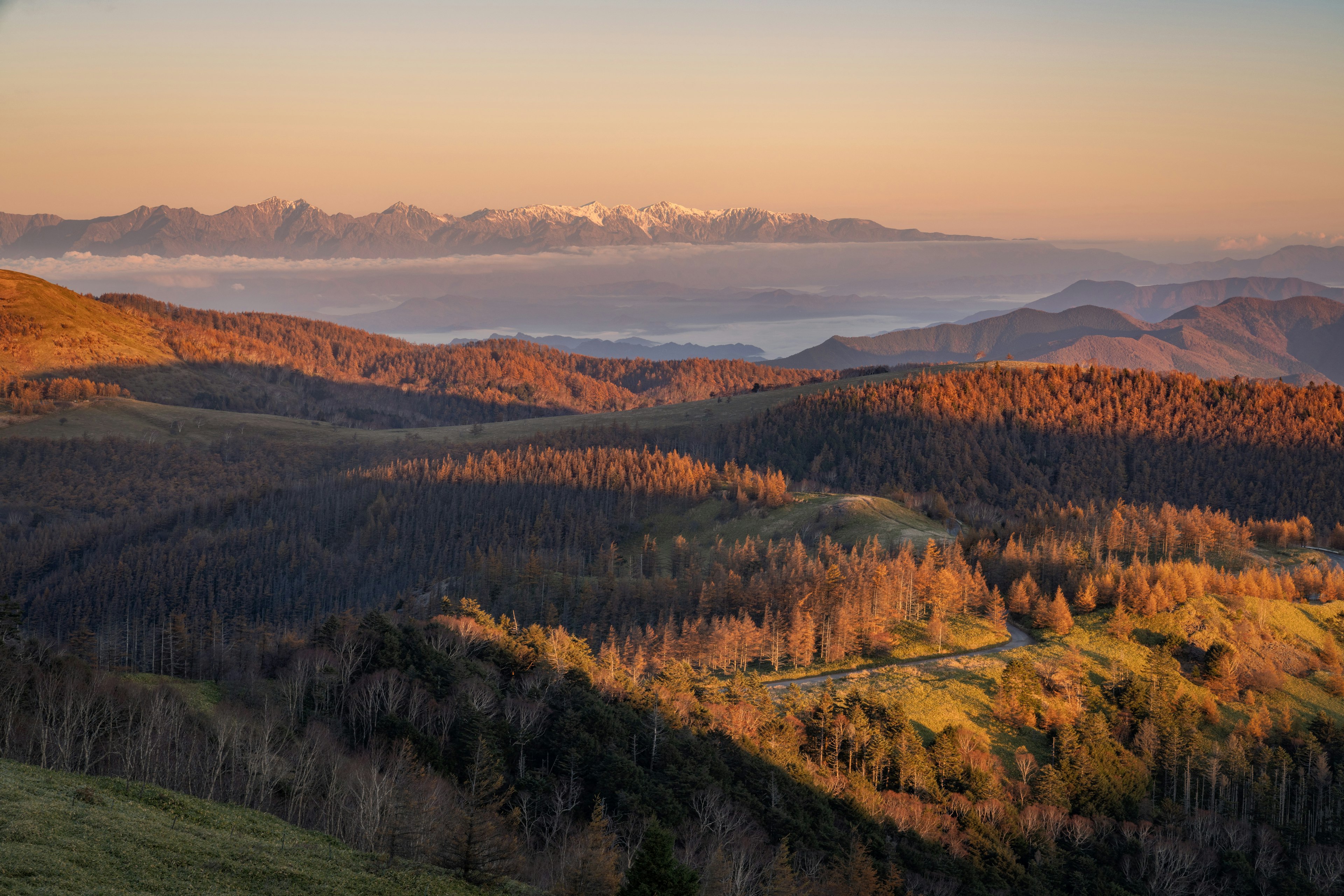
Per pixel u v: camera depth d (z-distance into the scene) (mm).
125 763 86938
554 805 93438
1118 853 118875
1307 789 137875
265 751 88062
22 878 50688
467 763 97125
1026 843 112812
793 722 128375
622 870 77500
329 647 124562
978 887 98812
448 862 70875
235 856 63594
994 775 125438
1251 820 131500
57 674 98375
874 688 150500
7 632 108688
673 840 61719
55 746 85312
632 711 118188
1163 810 129375
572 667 131500
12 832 56625
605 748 104062
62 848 56312
